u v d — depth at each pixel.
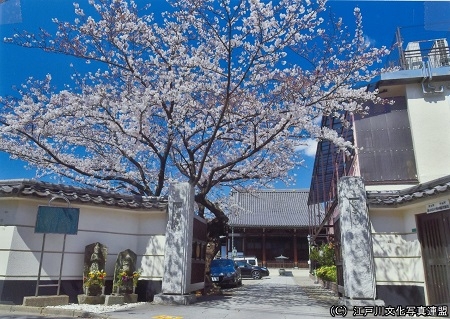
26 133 11.43
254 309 8.45
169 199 9.91
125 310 7.93
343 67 10.18
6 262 8.33
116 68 12.13
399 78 12.59
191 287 10.27
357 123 13.02
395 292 8.67
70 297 8.95
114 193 10.04
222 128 12.75
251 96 11.32
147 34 11.23
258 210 40.56
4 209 8.66
